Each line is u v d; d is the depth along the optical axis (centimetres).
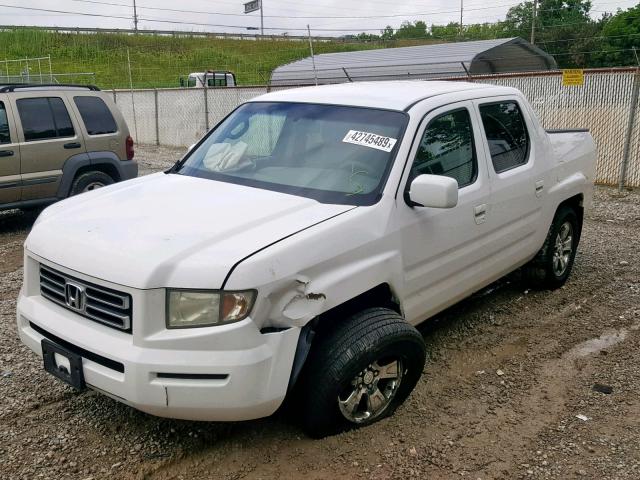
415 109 424
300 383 348
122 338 311
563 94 1274
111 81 4284
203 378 304
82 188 905
